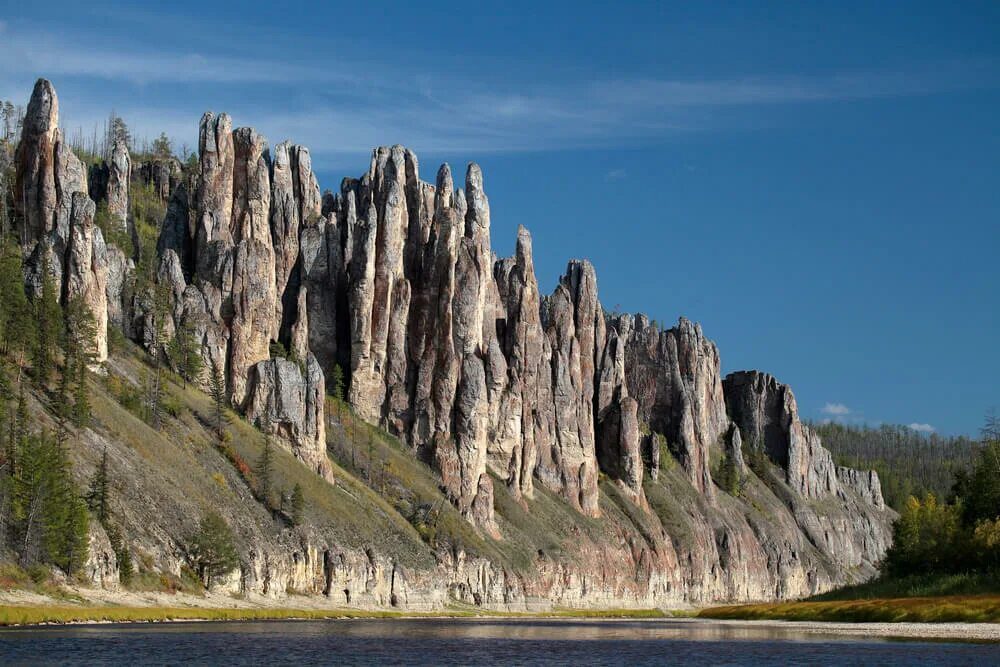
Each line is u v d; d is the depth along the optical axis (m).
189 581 181.12
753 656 133.00
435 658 127.81
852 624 190.25
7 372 186.62
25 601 144.88
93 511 169.75
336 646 137.12
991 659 123.69
